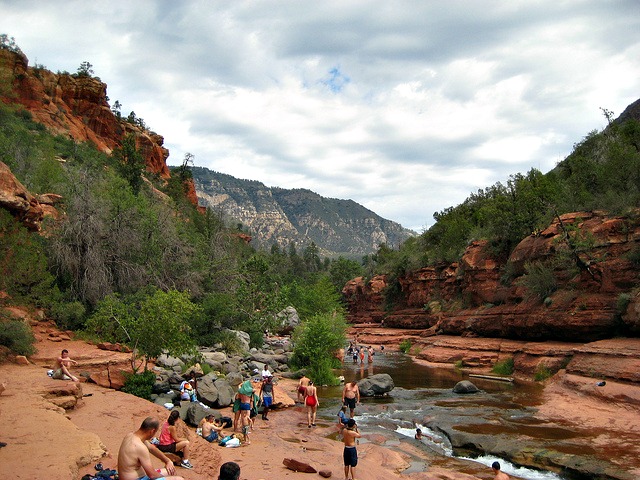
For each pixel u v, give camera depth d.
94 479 7.42
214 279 39.03
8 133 46.59
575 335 26.88
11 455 8.05
